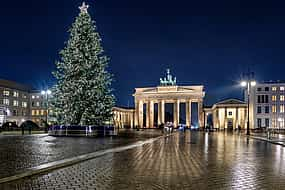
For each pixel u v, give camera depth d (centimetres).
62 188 867
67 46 3928
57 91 3894
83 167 1248
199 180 998
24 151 1762
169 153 1845
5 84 10638
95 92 3841
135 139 3300
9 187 869
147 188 879
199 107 12512
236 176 1075
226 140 3578
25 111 11419
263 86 10250
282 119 10038
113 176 1052
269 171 1191
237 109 10944
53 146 2150
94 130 3828
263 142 3322
